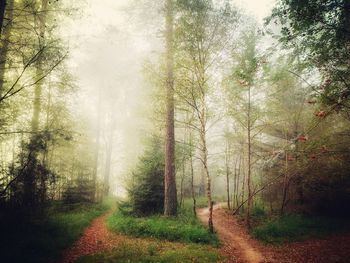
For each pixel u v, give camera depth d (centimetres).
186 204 2414
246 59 1284
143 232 1257
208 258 922
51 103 1641
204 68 1383
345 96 833
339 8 738
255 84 1439
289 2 762
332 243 1112
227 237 1289
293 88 1819
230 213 1947
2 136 1333
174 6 1352
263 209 1934
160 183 1717
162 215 1561
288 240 1195
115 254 929
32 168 1202
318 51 870
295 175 1812
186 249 1018
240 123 1741
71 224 1315
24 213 1100
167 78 1390
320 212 1678
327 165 1550
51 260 834
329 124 1482
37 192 1263
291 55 943
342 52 859
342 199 1622
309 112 1758
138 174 1753
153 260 880
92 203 2223
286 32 829
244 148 2028
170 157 1581
